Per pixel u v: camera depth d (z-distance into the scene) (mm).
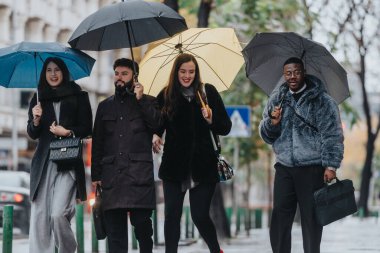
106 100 18828
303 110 18609
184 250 32188
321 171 18594
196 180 19078
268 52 19953
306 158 18531
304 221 18703
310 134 18578
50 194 19062
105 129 18703
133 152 18531
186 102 19172
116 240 18719
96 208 18922
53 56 20328
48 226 19094
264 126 18859
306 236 18672
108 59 109250
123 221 18812
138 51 45344
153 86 21594
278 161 18875
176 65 19172
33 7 91062
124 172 18453
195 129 19156
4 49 19344
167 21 19984
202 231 19516
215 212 38125
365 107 91375
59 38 100312
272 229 18953
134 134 18562
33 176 19047
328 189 18359
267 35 19500
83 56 19609
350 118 50812
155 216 35062
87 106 19250
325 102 18562
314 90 18625
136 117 18625
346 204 18391
